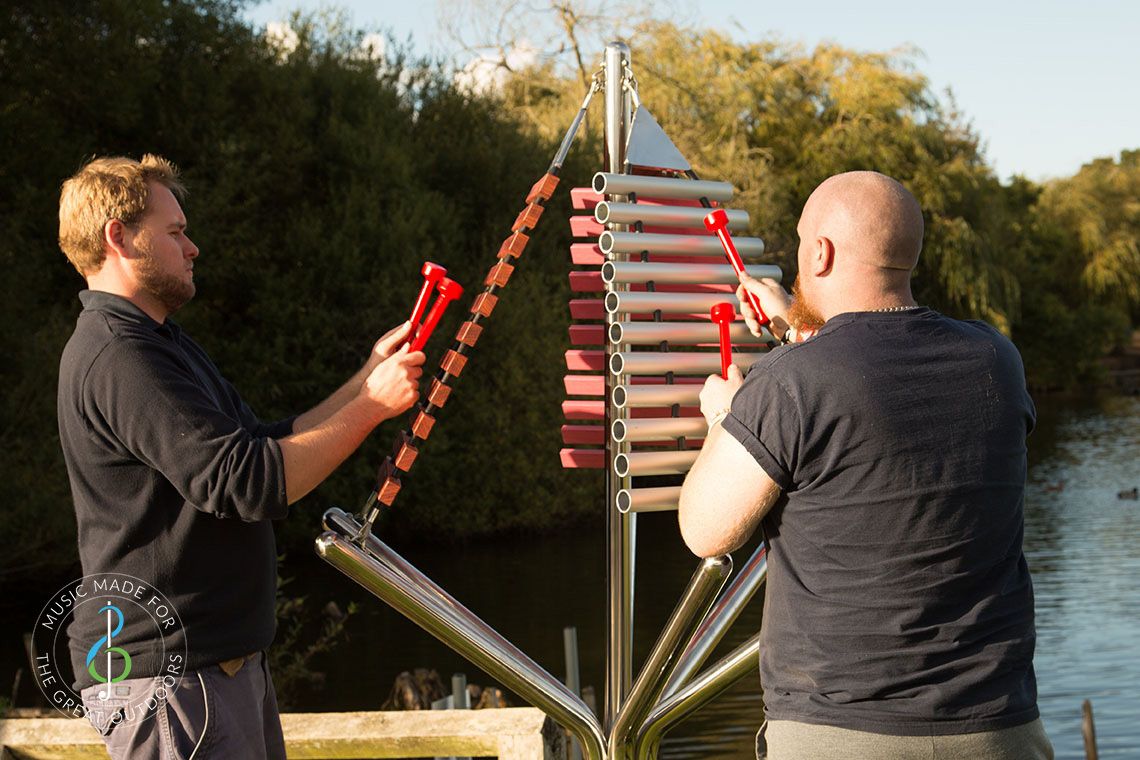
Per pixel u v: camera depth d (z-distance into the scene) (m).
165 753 1.78
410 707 7.98
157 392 1.72
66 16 13.03
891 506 1.53
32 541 10.52
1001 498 1.58
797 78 25.00
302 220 14.45
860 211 1.63
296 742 2.27
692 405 1.88
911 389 1.56
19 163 12.70
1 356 10.95
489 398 15.88
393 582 1.77
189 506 1.78
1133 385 41.62
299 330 14.34
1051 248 39.59
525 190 16.53
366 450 14.94
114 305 1.81
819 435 1.54
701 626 1.97
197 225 13.42
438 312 1.81
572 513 16.75
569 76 20.80
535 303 16.12
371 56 16.19
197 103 14.05
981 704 1.53
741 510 1.58
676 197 1.95
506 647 1.89
